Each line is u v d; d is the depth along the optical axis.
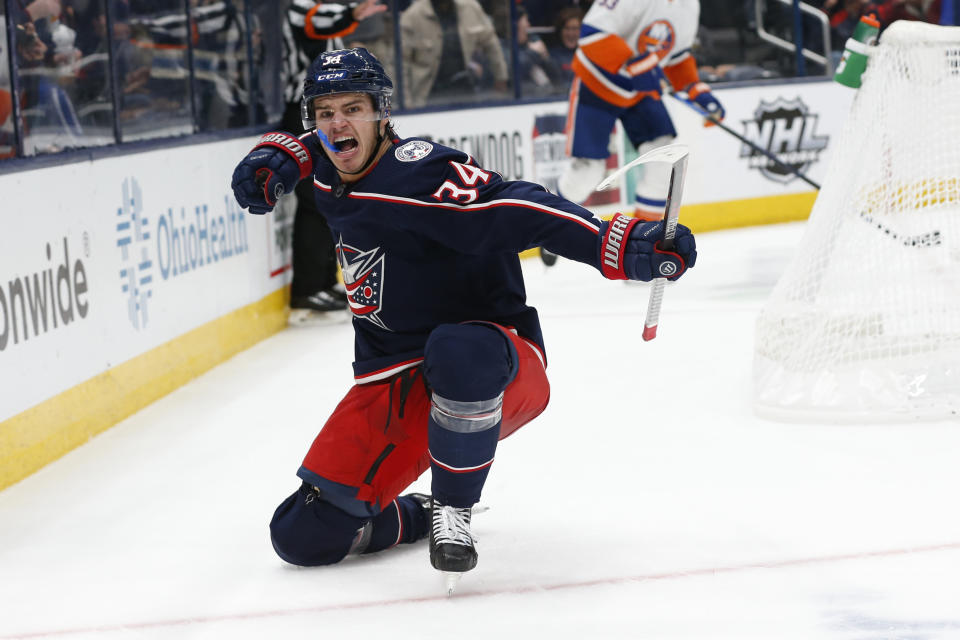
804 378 5.74
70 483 5.31
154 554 4.30
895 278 5.73
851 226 5.87
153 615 3.69
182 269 7.39
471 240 3.51
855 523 4.22
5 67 5.84
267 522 4.61
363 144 3.55
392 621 3.50
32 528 4.69
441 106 11.59
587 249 3.34
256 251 8.70
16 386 5.35
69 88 6.51
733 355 7.32
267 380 7.34
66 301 5.86
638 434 5.66
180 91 8.01
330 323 9.28
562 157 12.64
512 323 3.84
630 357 7.42
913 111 5.85
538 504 4.64
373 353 3.88
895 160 5.86
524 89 12.44
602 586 3.71
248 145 8.70
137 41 7.36
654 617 3.43
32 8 6.11
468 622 3.46
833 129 14.30
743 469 4.99
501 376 3.57
